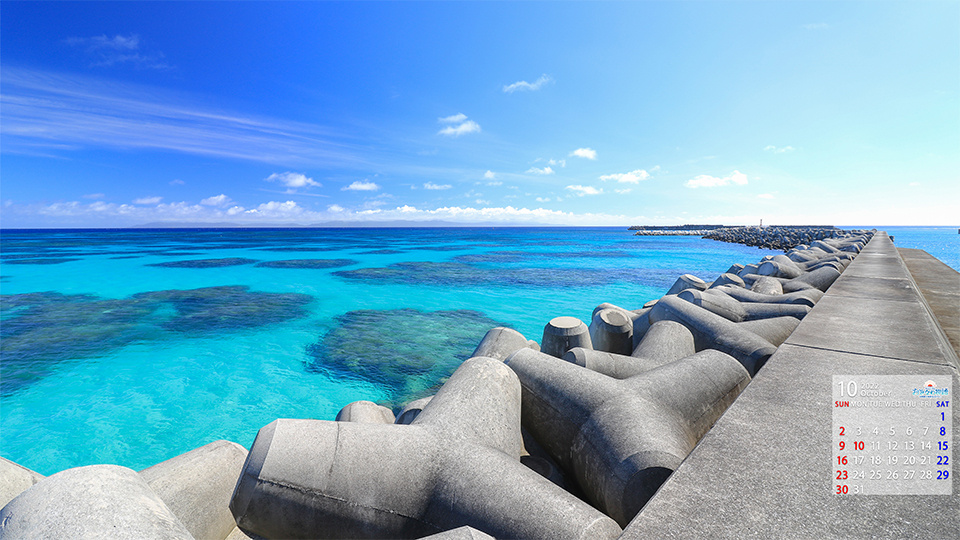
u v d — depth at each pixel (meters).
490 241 75.50
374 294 19.22
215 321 13.99
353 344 11.35
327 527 2.55
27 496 1.78
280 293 19.53
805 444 2.37
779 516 1.78
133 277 25.05
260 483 2.49
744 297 8.43
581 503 2.37
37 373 9.27
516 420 3.51
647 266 31.34
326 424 2.79
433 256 41.50
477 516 2.42
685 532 1.68
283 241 73.19
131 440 6.60
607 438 3.10
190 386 8.55
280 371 9.35
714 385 3.69
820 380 3.33
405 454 2.74
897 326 5.01
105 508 1.70
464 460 2.71
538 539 2.21
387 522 2.57
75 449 6.36
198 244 61.75
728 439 2.42
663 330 5.45
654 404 3.39
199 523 2.98
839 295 7.11
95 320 14.12
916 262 15.28
